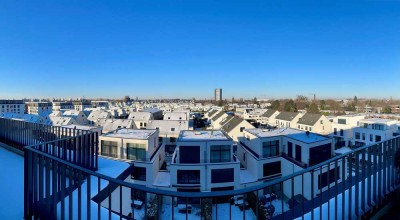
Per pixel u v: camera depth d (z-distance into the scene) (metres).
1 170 5.93
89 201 3.10
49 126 7.03
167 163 22.31
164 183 17.03
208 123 56.50
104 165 7.30
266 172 18.64
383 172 4.61
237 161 17.09
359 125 34.31
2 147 8.64
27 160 3.62
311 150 17.31
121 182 2.72
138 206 13.60
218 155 17.20
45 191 3.60
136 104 114.38
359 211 4.09
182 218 12.26
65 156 5.55
